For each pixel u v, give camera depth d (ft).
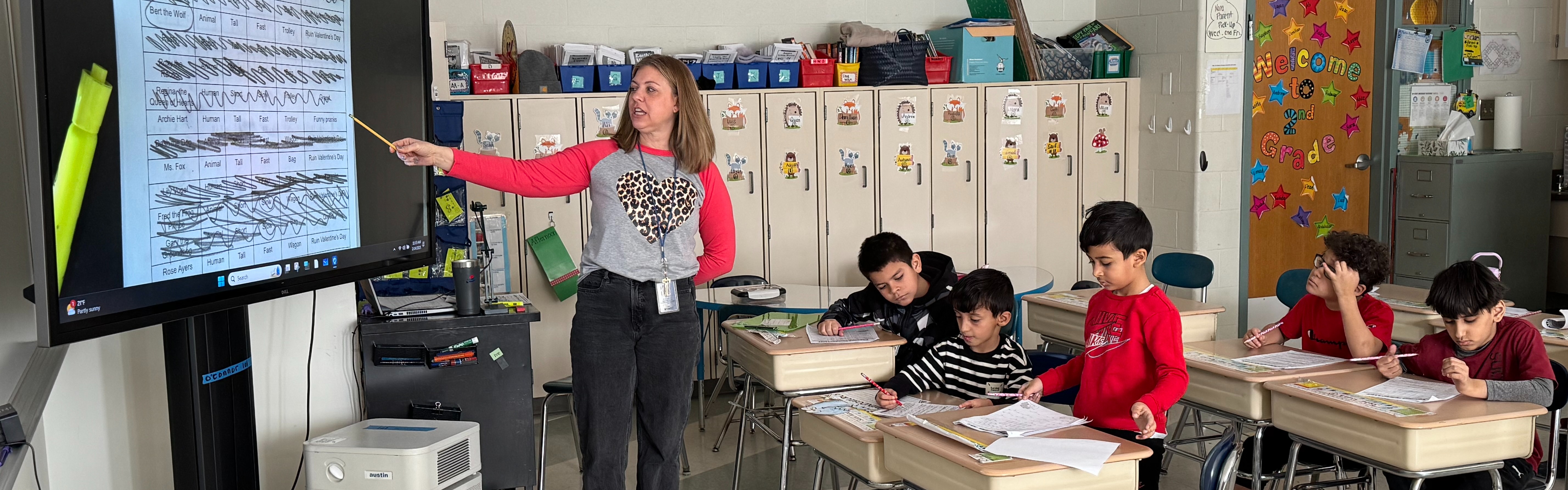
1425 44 20.68
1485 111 22.15
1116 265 8.67
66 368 8.16
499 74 15.75
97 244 5.87
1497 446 8.21
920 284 12.25
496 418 10.93
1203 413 15.74
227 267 6.84
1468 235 20.42
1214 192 19.53
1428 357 10.02
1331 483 9.75
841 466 8.93
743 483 13.01
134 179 6.09
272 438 10.63
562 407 16.71
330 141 7.82
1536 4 22.40
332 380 10.82
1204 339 12.50
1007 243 19.38
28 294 5.76
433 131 9.24
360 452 9.02
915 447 7.72
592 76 16.44
